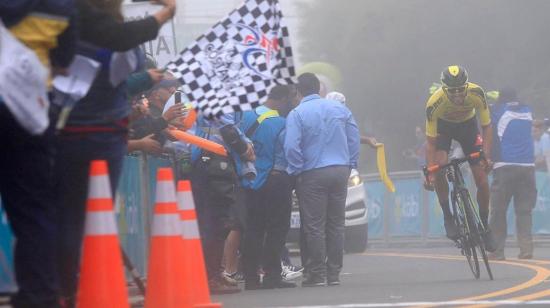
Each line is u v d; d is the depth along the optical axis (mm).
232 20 18906
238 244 29031
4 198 13812
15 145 13516
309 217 28297
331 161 28234
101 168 15172
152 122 22172
